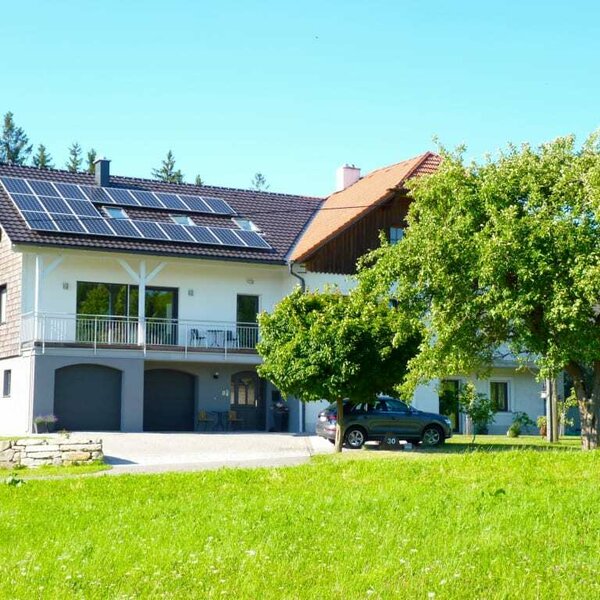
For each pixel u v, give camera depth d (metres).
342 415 24.23
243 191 38.56
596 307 19.00
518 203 19.00
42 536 10.27
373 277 21.22
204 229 33.12
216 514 11.01
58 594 7.70
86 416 30.08
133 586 7.97
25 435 27.19
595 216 17.30
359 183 38.59
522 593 7.44
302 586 7.82
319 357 22.45
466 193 19.28
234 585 7.89
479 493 11.46
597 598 7.32
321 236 33.62
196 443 25.55
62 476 16.77
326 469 14.41
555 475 12.85
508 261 17.72
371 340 22.53
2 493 13.50
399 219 34.72
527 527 9.64
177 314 32.75
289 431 33.19
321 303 23.58
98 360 29.69
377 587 7.68
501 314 18.09
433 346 19.72
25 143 84.62
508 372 39.12
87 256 30.48
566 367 20.14
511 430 34.31
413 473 13.52
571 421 29.89
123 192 34.41
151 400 32.06
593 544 8.92
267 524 10.30
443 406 35.88
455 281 18.72
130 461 20.47
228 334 32.84
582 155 19.27
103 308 31.36
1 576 8.34
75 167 84.56
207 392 32.62
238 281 33.78
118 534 10.16
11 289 31.31
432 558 8.56
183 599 7.54
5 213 30.23
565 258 17.67
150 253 30.52
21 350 29.73
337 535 9.68
